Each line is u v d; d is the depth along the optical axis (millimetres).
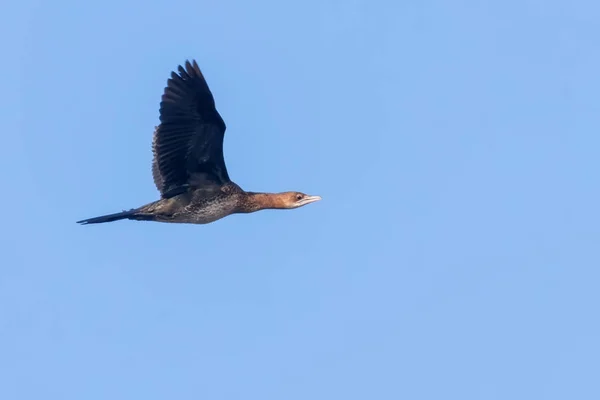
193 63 18219
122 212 18922
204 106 18391
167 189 18938
